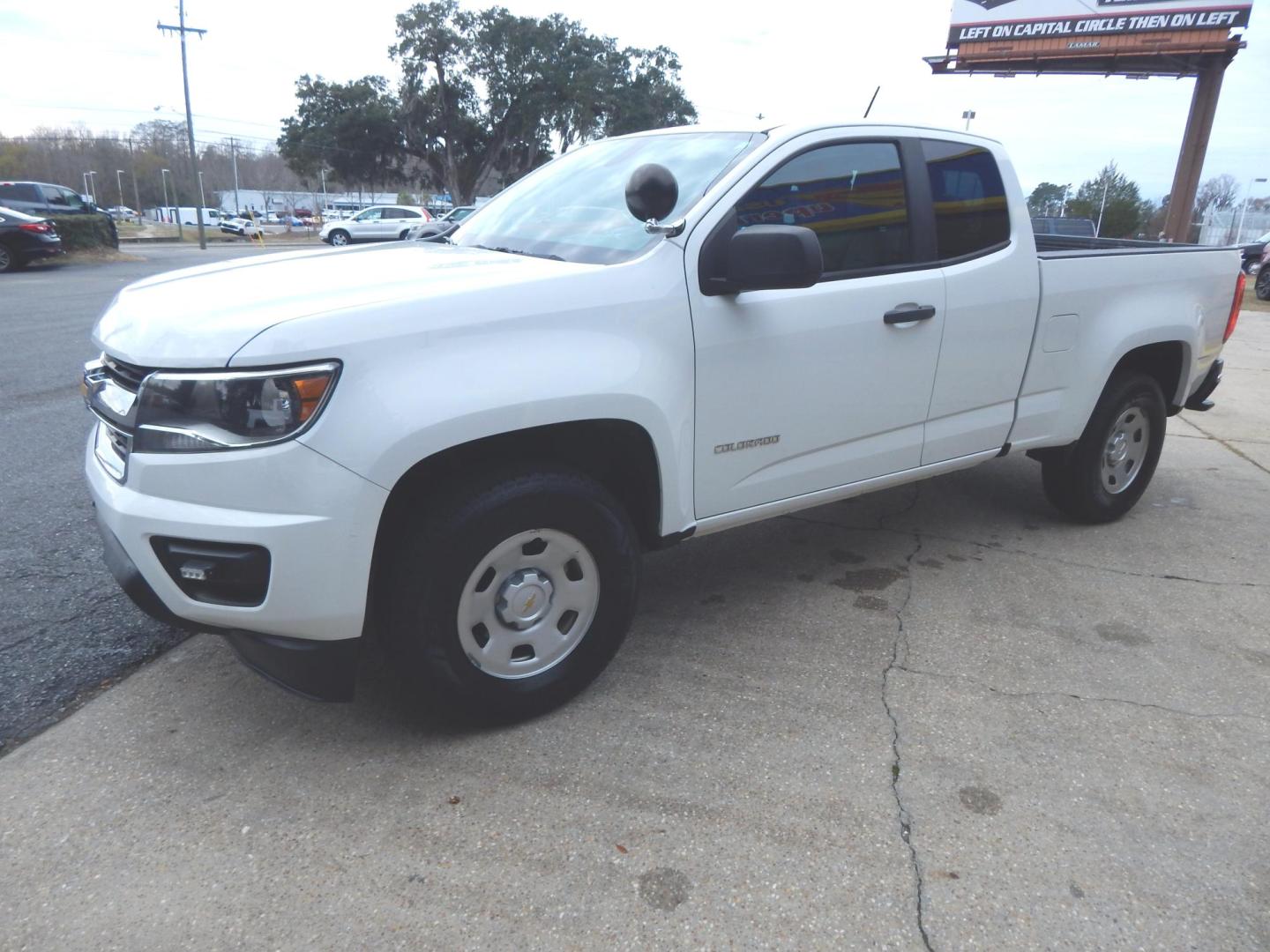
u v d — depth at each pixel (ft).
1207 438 22.06
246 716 9.01
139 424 7.34
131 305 8.44
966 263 11.58
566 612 8.90
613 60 166.20
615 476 9.66
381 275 8.54
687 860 7.09
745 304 9.45
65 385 24.27
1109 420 13.98
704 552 13.70
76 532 13.65
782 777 8.13
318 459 7.09
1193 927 6.54
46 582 11.91
